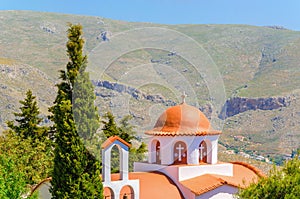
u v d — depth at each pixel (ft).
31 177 114.73
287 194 56.13
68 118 62.54
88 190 61.87
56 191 62.64
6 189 62.64
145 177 72.08
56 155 63.21
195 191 69.51
